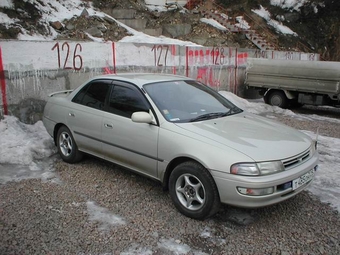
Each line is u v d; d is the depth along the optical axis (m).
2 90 6.69
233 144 3.51
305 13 26.02
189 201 3.71
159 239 3.32
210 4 23.23
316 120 10.00
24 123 7.07
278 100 12.20
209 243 3.29
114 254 3.06
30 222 3.56
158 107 4.11
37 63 7.20
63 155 5.45
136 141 4.17
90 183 4.64
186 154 3.63
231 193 3.34
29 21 12.05
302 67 11.20
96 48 8.32
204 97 4.75
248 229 3.56
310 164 3.75
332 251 3.21
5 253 3.01
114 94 4.63
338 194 4.45
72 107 5.18
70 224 3.55
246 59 14.01
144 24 17.23
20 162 5.28
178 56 10.82
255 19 24.17
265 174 3.31
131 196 4.27
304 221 3.75
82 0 16.36
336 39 25.52
